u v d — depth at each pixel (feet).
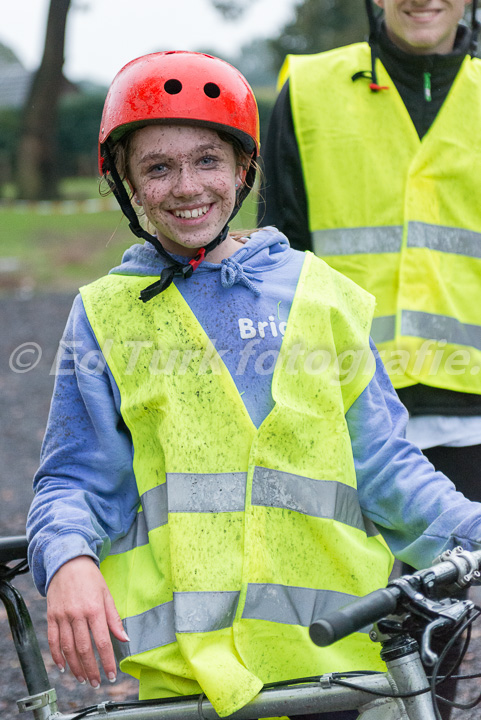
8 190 160.56
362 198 19.20
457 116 19.17
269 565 12.06
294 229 19.58
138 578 12.56
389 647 10.71
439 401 18.52
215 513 12.17
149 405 12.55
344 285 13.82
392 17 18.66
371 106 19.36
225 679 11.37
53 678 24.40
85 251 108.17
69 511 12.21
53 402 13.28
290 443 12.44
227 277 13.01
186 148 12.45
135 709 11.89
